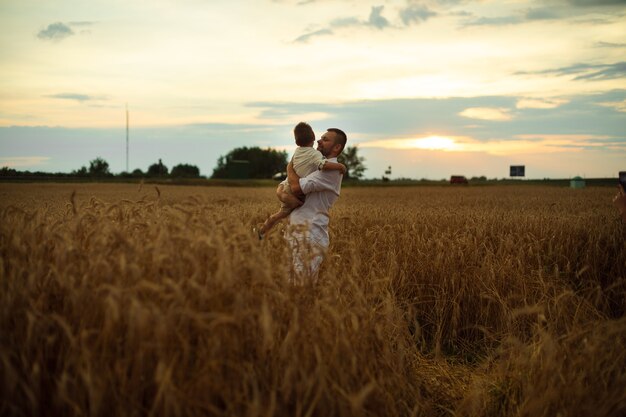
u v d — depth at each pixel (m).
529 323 6.14
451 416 4.40
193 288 3.35
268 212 13.03
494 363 5.05
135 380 3.06
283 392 3.27
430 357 5.76
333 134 6.37
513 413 4.12
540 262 7.81
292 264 4.27
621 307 6.86
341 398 3.44
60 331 3.31
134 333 3.13
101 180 78.88
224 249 3.49
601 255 8.51
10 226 4.30
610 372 4.13
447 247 7.66
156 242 3.64
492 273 6.82
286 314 3.82
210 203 4.99
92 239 4.19
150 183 74.38
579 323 5.29
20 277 3.52
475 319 6.72
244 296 3.52
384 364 4.14
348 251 5.74
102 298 3.33
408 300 6.84
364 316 4.12
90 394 2.82
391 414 3.80
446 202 24.91
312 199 6.18
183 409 3.03
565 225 10.00
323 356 3.60
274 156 156.50
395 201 26.67
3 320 3.24
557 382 3.88
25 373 3.07
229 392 3.17
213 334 3.25
